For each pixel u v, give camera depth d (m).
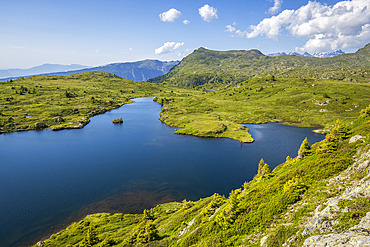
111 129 165.12
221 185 74.50
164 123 183.88
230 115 199.88
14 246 48.25
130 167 92.31
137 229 42.19
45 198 68.62
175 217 47.72
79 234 48.00
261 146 116.81
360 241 13.30
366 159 23.80
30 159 104.19
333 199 20.33
